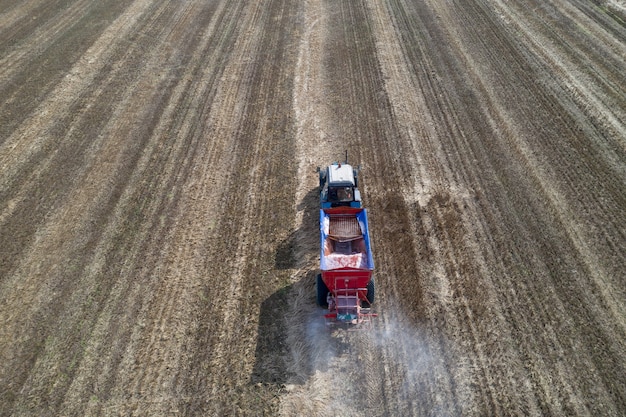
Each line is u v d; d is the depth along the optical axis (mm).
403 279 14133
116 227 16359
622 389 11211
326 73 24672
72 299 13883
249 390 11570
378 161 18891
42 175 18734
